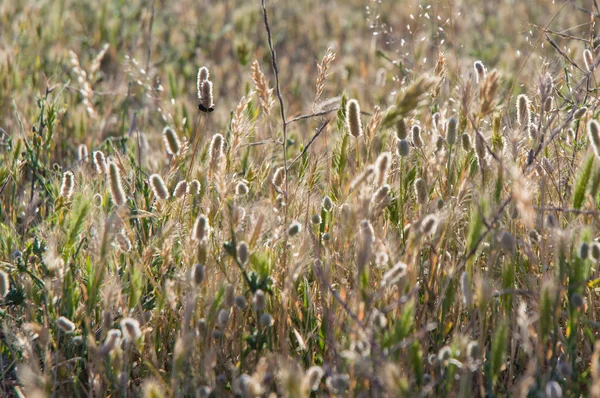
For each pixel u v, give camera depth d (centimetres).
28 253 142
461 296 136
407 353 131
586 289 137
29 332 135
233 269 136
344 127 143
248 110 163
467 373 127
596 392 123
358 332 127
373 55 240
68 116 194
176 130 170
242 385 126
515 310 136
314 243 139
